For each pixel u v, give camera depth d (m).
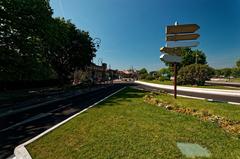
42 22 22.05
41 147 5.81
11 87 31.09
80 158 4.93
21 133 7.93
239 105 12.59
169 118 8.93
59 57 40.75
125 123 8.05
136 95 20.41
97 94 24.95
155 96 17.81
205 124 7.81
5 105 15.93
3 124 9.62
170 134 6.56
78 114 10.62
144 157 4.84
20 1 19.23
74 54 43.03
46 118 10.75
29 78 21.53
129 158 4.81
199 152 5.12
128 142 5.87
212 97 19.42
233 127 7.00
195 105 12.22
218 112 10.02
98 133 6.84
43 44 25.22
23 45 20.06
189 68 40.84
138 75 140.62
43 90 32.69
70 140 6.29
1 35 18.77
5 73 19.34
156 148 5.38
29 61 20.42
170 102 13.30
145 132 6.81
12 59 18.97
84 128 7.58
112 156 4.95
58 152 5.37
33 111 13.33
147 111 10.70
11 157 5.54
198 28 14.13
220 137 6.25
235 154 4.95
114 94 22.66
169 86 38.56
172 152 5.10
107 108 12.15
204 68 39.59
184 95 21.53
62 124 8.45
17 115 11.99
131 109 11.44
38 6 21.48
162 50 14.96
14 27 19.28
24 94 25.50
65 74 44.97
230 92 24.05
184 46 14.42
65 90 32.88
